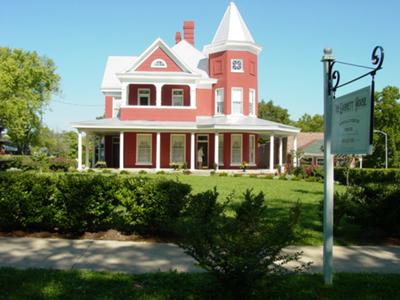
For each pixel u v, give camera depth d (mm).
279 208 11602
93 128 28484
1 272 5512
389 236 8594
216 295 4605
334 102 5441
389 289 5195
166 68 30625
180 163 30625
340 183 24672
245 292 4359
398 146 41625
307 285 5297
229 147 30828
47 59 57656
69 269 5840
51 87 58250
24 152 60500
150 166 31312
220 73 31922
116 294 4820
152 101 32125
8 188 8102
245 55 31484
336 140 5309
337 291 5086
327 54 5539
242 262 4055
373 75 4555
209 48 32125
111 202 8141
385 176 20703
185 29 39312
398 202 8344
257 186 18656
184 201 8070
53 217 8055
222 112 31766
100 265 6117
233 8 32812
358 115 4781
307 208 11969
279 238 4250
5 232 8219
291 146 39625
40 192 8062
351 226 9578
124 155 31266
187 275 5539
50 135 74000
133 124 28578
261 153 42188
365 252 7297
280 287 4766
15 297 4676
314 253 7074
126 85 30250
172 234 8172
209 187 17531
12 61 50281
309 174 25969
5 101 47125
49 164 29172
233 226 4410
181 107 30297
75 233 8203
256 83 32625
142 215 8000
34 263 6156
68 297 4715
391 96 42156
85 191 8000
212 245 4293
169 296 4758
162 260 6414
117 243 7523
